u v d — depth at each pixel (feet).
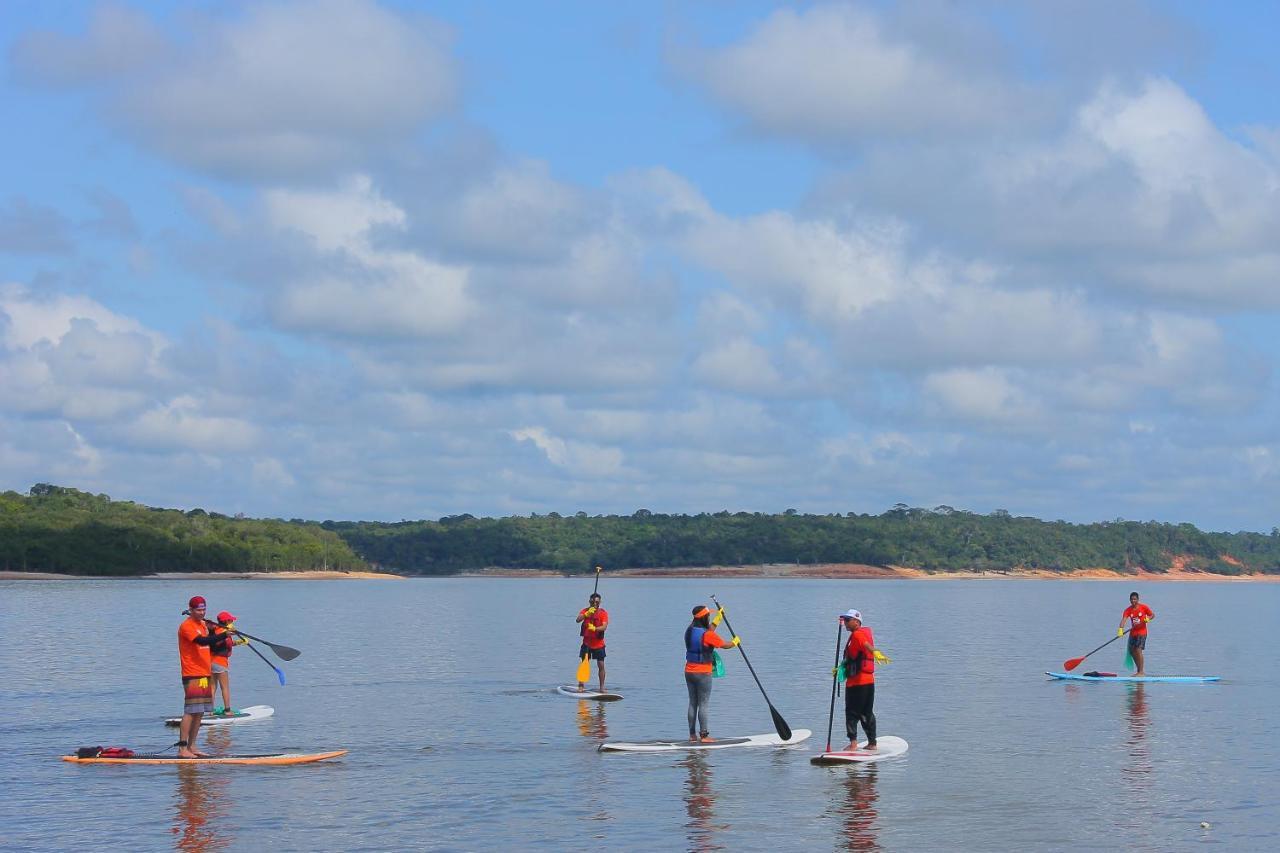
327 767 62.08
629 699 90.53
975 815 51.44
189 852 45.91
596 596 94.32
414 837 48.03
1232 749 67.56
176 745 65.36
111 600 293.43
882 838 47.80
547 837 48.03
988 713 82.74
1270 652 145.89
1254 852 45.83
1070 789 56.54
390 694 93.76
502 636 172.55
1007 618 240.94
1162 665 126.00
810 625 207.00
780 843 47.14
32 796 55.16
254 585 508.53
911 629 197.57
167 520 608.19
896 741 67.46
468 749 67.41
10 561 510.58
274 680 105.19
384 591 457.68
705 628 68.64
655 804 53.57
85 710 83.82
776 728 69.87
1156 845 46.78
